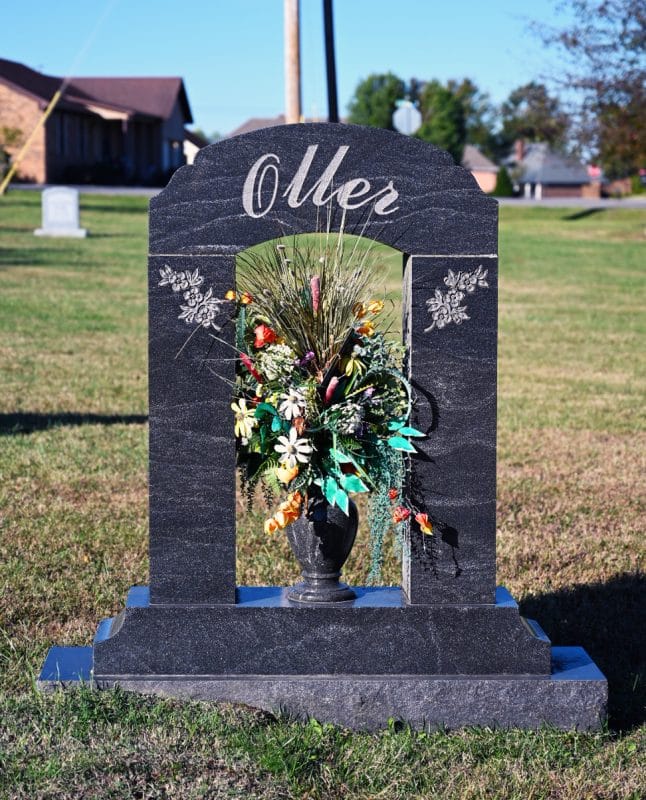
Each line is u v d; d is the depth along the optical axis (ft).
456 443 14.23
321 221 13.97
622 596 19.30
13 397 35.17
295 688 13.89
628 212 130.52
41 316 54.13
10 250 81.41
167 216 13.84
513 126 112.27
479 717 13.97
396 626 14.10
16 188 143.54
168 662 14.03
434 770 12.76
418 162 13.91
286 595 14.56
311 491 14.32
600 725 13.99
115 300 60.70
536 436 32.07
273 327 14.15
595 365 45.57
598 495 25.77
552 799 12.34
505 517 23.85
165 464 14.10
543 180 274.16
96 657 14.01
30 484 24.90
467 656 14.12
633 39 97.40
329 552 14.43
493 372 14.16
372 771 12.60
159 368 14.03
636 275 79.61
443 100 237.86
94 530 21.72
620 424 34.01
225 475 14.10
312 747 12.91
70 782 11.76
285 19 59.21
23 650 15.93
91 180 169.17
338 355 14.02
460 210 13.97
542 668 14.15
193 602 14.17
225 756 12.41
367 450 14.23
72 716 13.05
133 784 11.84
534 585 19.62
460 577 14.29
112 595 18.29
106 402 34.88
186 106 205.98
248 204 13.88
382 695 13.93
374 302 14.44
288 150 13.84
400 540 14.53
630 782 12.71
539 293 69.82
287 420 14.02
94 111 171.73
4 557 19.97
